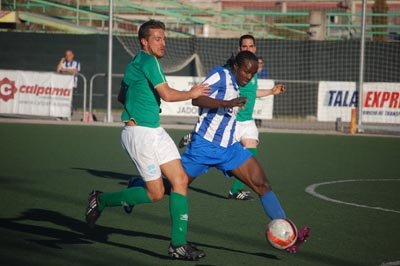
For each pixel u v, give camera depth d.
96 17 63.56
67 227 17.00
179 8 68.75
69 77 44.09
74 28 60.69
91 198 15.28
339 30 68.38
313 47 51.88
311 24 60.94
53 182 23.47
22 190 21.88
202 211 19.58
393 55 50.75
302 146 36.03
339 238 16.66
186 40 52.81
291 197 22.03
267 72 52.25
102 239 15.88
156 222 17.81
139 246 15.33
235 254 14.90
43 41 52.44
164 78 13.92
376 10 69.50
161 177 14.31
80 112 50.50
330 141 38.53
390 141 39.28
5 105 44.75
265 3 76.75
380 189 23.88
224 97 15.60
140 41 14.31
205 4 71.88
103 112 50.91
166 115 44.94
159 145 14.10
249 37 20.62
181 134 39.50
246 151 15.31
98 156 30.09
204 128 15.40
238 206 20.42
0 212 18.56
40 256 14.27
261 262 14.30
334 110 43.84
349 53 51.41
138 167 14.27
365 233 17.23
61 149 31.97
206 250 15.19
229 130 15.34
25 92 44.62
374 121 42.88
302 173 27.12
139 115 14.12
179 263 14.02
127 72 14.31
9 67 52.94
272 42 52.25
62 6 63.19
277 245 13.61
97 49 51.69
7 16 58.94
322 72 51.81
